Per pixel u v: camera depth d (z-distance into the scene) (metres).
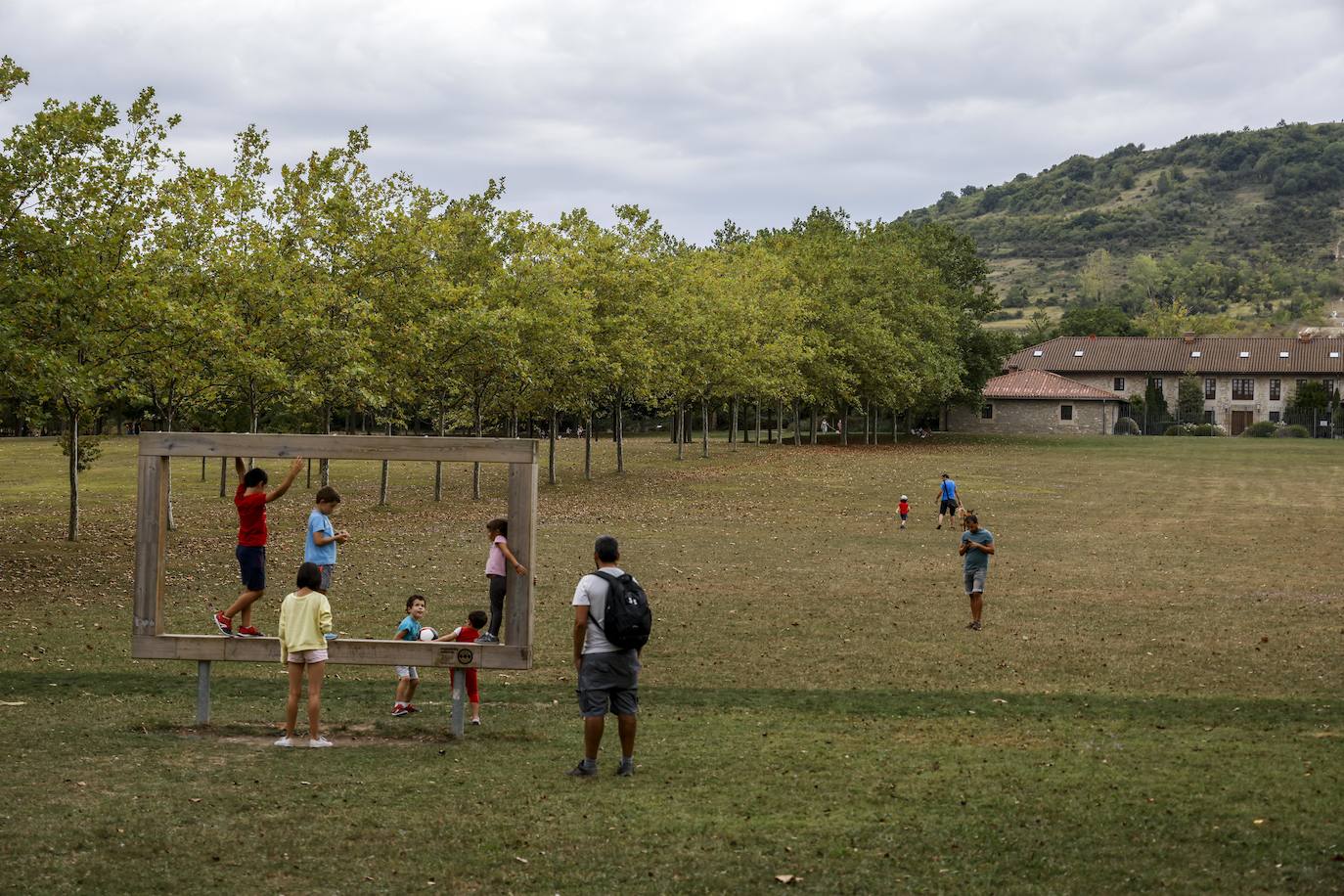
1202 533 38.31
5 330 24.12
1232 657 18.61
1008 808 9.78
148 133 31.23
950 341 90.31
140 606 13.12
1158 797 10.06
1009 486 55.19
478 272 47.03
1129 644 19.81
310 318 36.09
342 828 9.20
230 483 50.28
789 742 12.55
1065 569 29.67
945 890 7.91
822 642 19.83
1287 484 57.34
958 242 102.38
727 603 23.84
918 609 23.38
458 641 13.72
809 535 36.66
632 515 40.84
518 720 13.95
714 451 75.75
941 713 14.31
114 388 31.72
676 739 12.77
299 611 12.35
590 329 49.12
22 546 29.80
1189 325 190.50
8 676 15.63
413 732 13.13
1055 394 110.56
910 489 52.72
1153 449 82.69
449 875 8.20
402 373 41.38
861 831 9.14
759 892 7.89
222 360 34.25
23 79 28.78
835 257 86.12
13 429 90.56
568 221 53.88
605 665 10.98
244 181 37.94
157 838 8.83
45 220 27.69
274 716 13.82
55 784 10.23
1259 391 115.75
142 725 12.95
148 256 32.62
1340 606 23.98
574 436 99.56
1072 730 13.28
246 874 8.15
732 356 63.81
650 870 8.31
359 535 34.00
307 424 55.97
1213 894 7.76
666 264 61.69
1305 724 13.67
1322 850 8.58
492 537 17.62
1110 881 8.02
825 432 108.62
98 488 47.75
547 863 8.45
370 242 40.47
